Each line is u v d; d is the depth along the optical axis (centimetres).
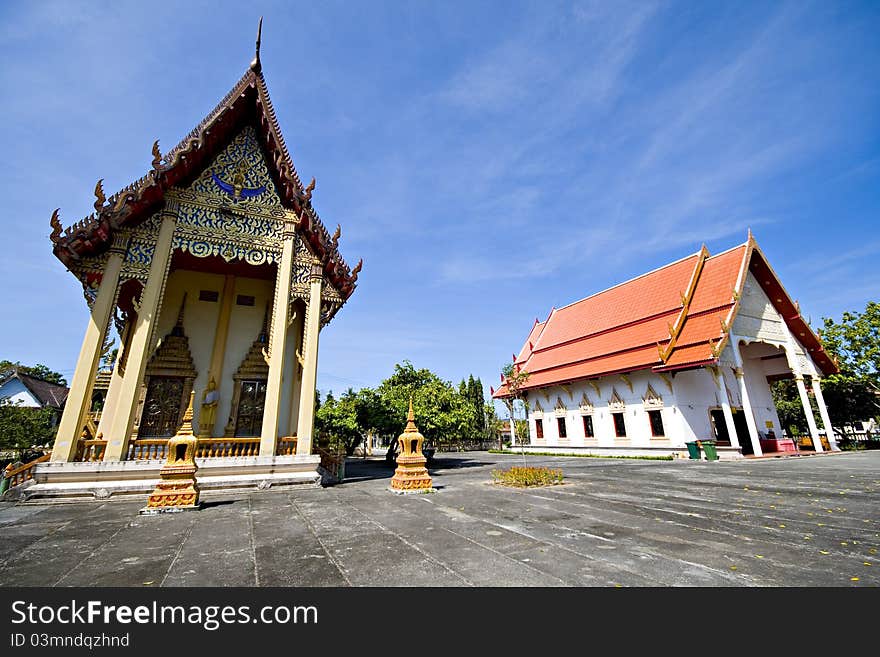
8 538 548
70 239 1027
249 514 703
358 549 463
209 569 404
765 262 2214
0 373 3747
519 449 3244
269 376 1133
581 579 349
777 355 2491
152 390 1318
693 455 1903
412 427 999
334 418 1936
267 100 1261
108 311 1034
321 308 1389
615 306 2791
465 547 459
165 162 1128
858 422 2994
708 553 420
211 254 1169
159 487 742
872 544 446
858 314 2695
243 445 1109
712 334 1961
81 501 877
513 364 3438
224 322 1448
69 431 934
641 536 498
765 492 851
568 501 783
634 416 2294
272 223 1254
